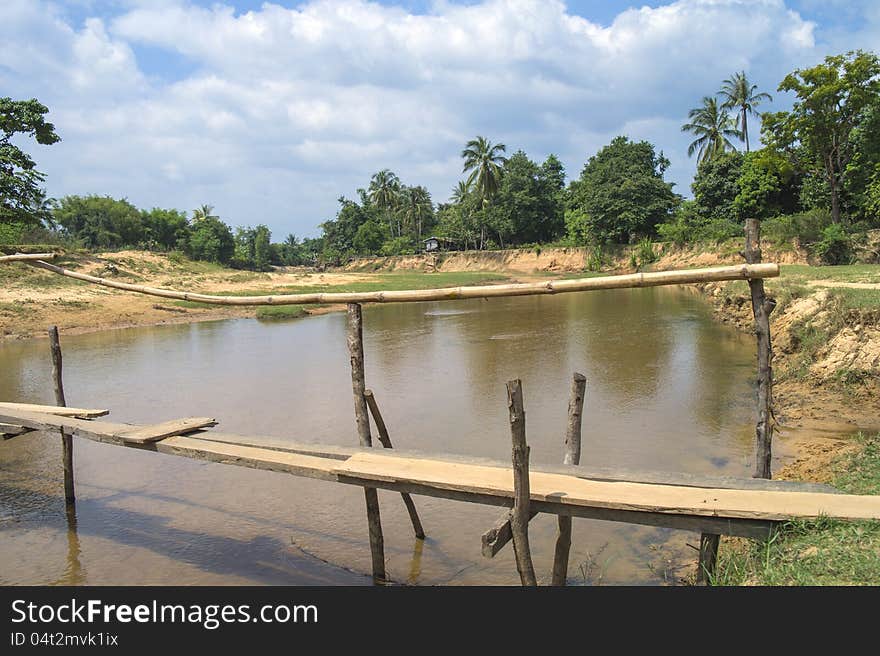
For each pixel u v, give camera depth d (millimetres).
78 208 67688
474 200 79250
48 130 33438
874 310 12695
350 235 101250
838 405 11391
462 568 6816
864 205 37781
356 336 7176
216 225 79000
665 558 6746
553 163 81062
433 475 5688
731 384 14336
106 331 28172
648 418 12039
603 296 40500
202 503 8852
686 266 50406
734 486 5266
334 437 11656
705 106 60250
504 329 25922
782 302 17656
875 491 6461
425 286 50969
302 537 7738
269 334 26953
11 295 29953
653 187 62625
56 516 8539
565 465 5867
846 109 35875
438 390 15266
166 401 14859
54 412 9250
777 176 47125
